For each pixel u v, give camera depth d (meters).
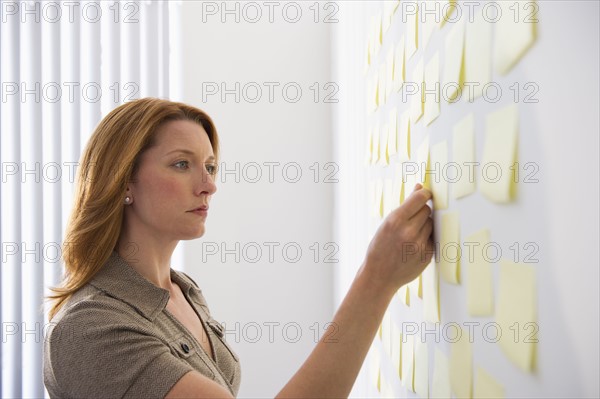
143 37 2.50
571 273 0.43
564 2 0.43
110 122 0.94
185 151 0.93
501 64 0.56
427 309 0.87
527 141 0.51
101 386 0.77
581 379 0.42
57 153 2.46
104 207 0.92
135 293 0.91
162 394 0.74
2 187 2.46
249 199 2.52
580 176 0.42
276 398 0.75
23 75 2.47
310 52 2.55
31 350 2.44
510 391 0.55
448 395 0.77
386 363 1.25
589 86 0.40
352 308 0.78
